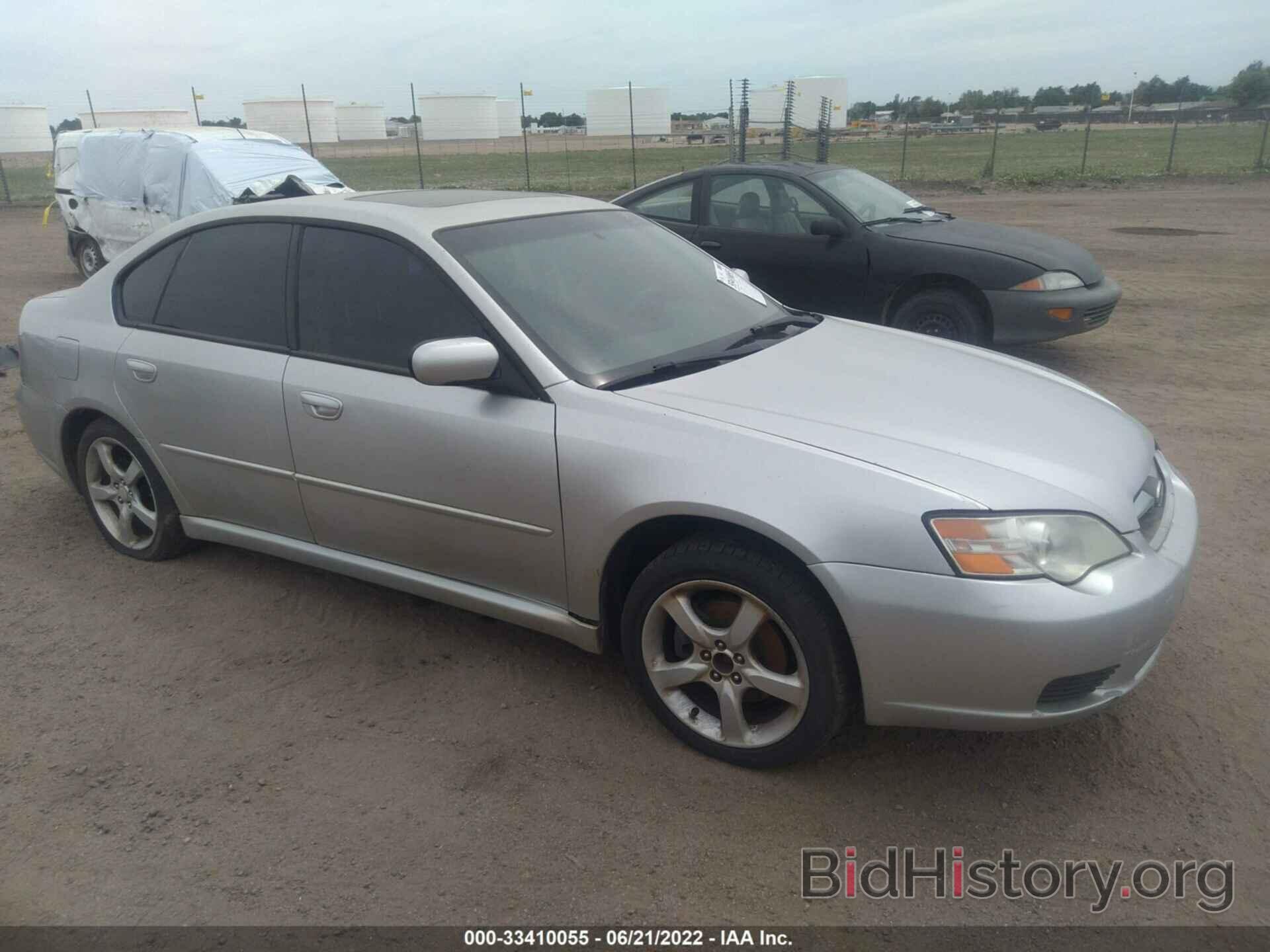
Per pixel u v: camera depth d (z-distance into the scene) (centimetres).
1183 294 1058
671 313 369
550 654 368
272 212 389
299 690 348
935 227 792
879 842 270
